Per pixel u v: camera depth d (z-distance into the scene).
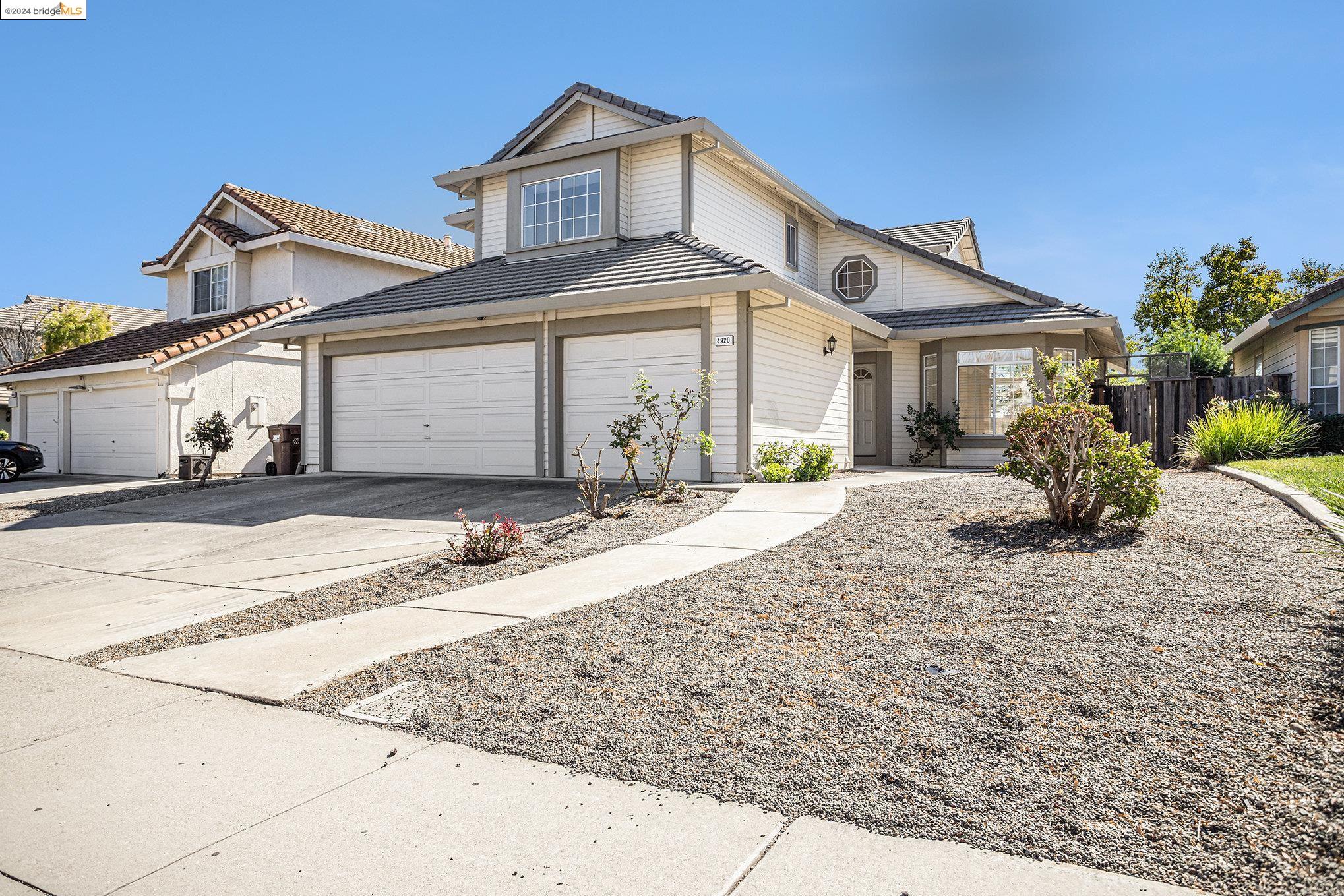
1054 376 11.02
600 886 2.48
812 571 6.07
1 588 7.64
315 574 7.48
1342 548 5.26
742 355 11.86
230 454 19.39
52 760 3.51
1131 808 2.76
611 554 7.32
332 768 3.38
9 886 2.55
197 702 4.20
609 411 13.01
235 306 21.12
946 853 2.59
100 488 15.73
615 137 14.59
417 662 4.62
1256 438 11.88
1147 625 4.44
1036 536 6.73
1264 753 3.04
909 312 18.89
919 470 16.69
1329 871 2.36
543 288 13.20
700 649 4.54
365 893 2.48
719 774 3.17
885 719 3.53
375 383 15.52
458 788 3.17
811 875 2.50
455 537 9.00
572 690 4.08
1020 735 3.31
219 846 2.77
